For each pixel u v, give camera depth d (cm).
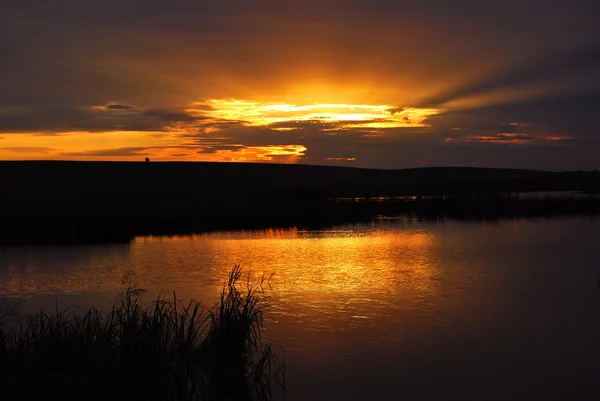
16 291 1384
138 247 2097
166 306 1185
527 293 1345
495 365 909
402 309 1207
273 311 1191
